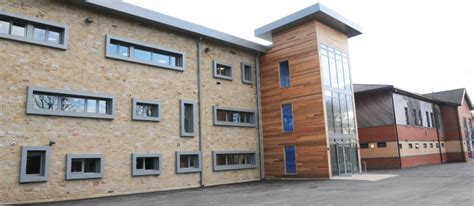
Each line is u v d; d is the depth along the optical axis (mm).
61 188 13664
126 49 16969
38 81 13648
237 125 21500
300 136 21500
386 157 28625
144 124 16719
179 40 19125
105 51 15789
